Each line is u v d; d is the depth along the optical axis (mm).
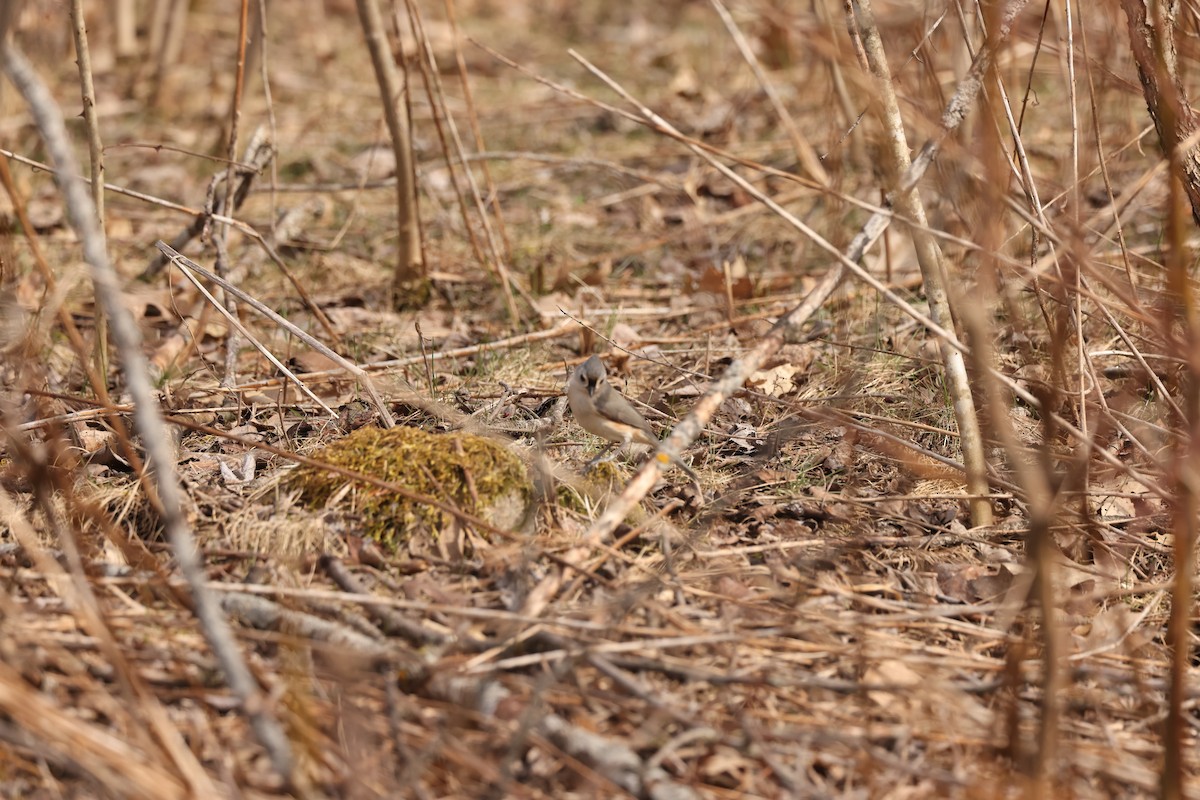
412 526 7965
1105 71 9031
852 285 12844
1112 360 10914
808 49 17922
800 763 6180
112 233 15211
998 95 8945
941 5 8977
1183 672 5941
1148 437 9555
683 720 6250
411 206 13422
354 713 6191
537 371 11492
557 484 8508
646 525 8180
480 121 19609
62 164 5605
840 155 10070
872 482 9289
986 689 6781
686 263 14711
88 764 5676
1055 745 5902
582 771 5902
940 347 8562
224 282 9836
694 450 9609
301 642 6492
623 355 11531
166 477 5695
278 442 9789
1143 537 8641
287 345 11875
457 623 7117
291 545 7801
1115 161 14820
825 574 7934
